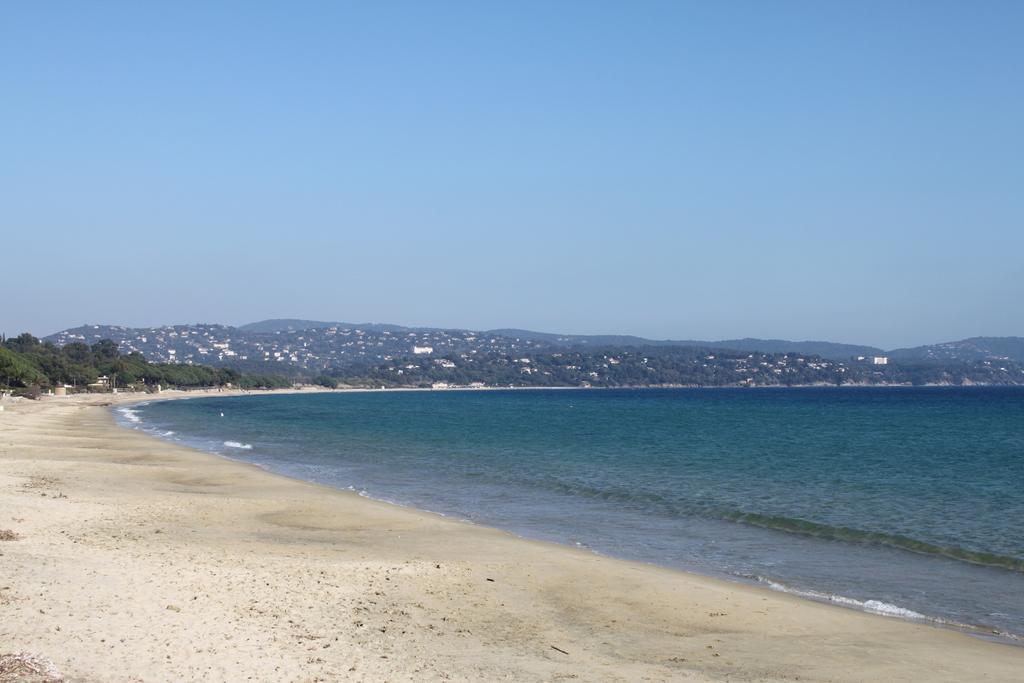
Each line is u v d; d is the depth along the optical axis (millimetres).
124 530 23766
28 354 192000
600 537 27047
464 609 17016
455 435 79062
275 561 20078
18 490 31234
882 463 51219
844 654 14734
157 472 41625
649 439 73125
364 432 83750
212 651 12969
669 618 17000
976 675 13609
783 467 48781
